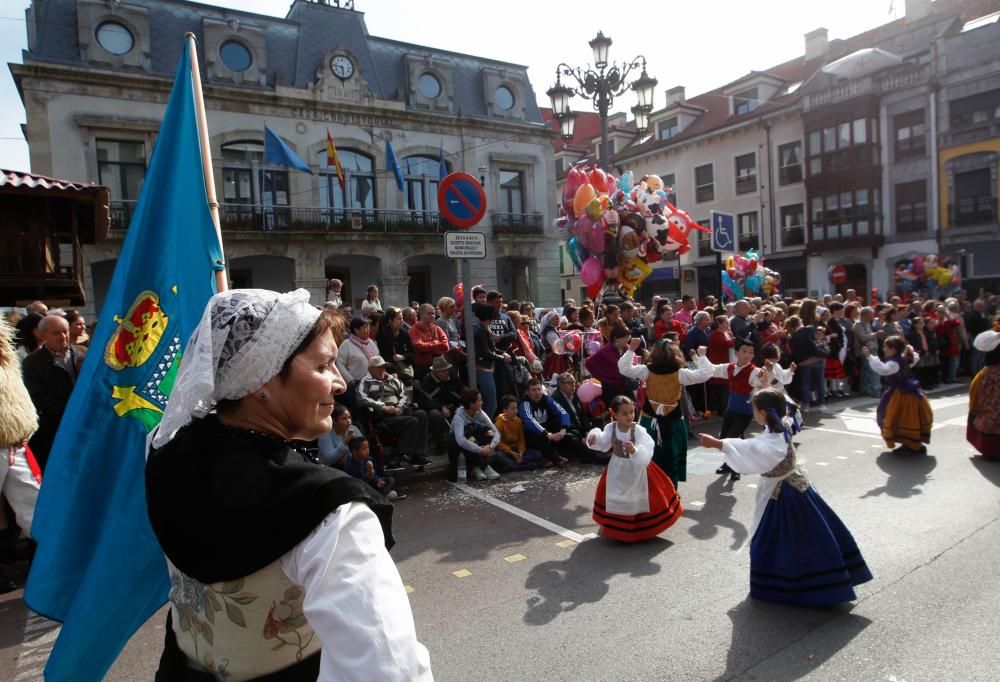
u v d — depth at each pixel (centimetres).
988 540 472
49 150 1766
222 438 114
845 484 635
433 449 794
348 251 2250
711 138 3097
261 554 99
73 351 562
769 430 397
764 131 2923
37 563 214
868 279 2666
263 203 2123
